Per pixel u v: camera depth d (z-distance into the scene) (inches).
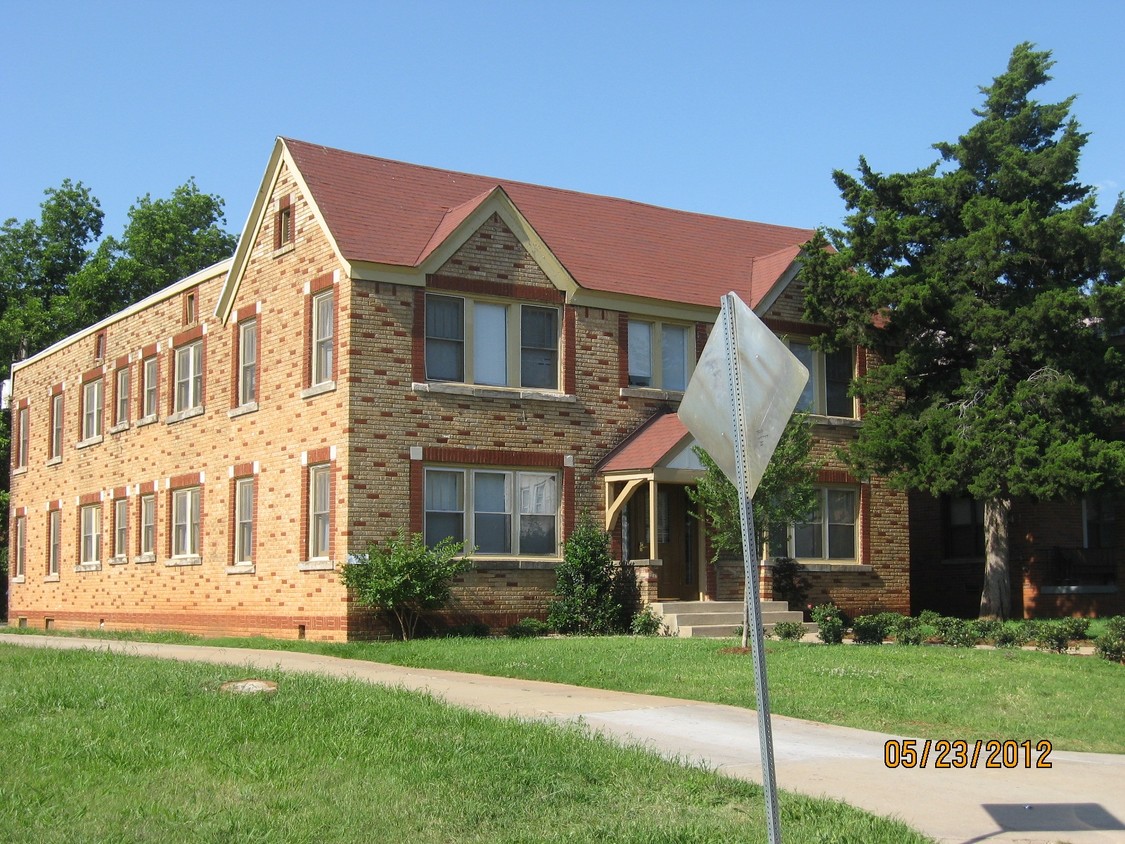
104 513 1352.1
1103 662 745.6
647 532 1065.5
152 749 425.7
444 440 972.6
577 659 735.7
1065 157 1049.5
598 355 1055.6
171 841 329.4
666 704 586.2
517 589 997.8
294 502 1000.9
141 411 1290.6
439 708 511.2
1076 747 514.0
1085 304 986.1
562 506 1024.9
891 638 917.2
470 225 992.9
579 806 376.2
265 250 1068.5
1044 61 1092.5
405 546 933.8
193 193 2215.8
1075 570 1165.7
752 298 1135.0
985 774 445.1
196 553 1159.0
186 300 1212.5
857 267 1122.7
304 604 976.9
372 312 951.6
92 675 584.7
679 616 989.2
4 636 1076.5
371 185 1046.4
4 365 1918.1
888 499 1190.3
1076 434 979.3
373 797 375.6
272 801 368.8
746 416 285.1
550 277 1033.5
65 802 362.9
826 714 562.9
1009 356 1029.8
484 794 381.7
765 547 847.7
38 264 2129.7
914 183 1104.2
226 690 534.3
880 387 1079.6
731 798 390.0
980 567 1257.4
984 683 646.5
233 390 1101.1
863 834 347.6
